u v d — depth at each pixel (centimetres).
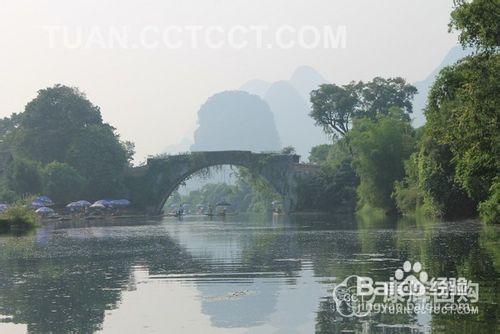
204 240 4794
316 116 12838
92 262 3253
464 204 6362
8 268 3038
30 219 7169
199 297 2094
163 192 13150
